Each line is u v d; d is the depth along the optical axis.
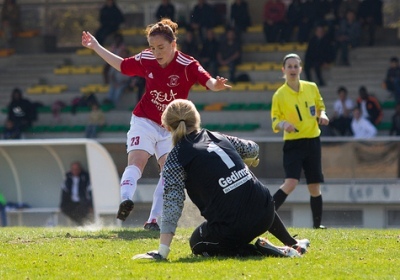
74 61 54.50
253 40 52.81
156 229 17.97
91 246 15.19
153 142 16.62
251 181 12.96
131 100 49.91
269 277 11.89
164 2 51.34
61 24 57.31
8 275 12.41
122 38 51.50
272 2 52.12
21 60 54.69
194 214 21.23
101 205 34.00
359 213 36.25
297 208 36.16
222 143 13.15
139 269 12.50
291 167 20.78
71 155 34.56
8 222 35.28
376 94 47.25
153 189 35.28
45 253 14.34
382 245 15.25
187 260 13.23
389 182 35.62
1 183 35.94
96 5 57.22
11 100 49.75
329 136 42.03
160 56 15.97
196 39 50.22
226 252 13.47
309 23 50.69
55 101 51.06
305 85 20.83
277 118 20.66
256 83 49.41
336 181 36.09
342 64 48.72
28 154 35.19
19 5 57.12
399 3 60.25
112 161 34.00
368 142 35.81
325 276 12.05
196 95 49.59
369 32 50.34
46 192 35.56
